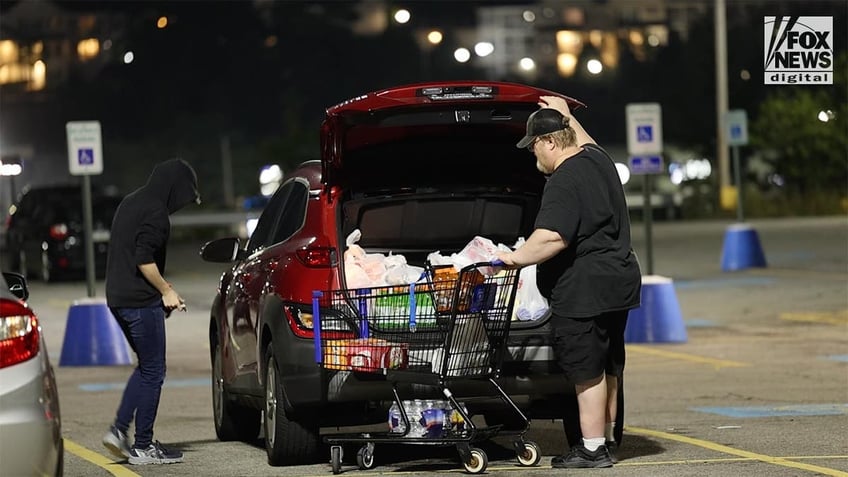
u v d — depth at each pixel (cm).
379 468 1280
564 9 13512
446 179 1364
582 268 1205
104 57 13500
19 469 931
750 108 7838
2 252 6103
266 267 1347
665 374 2072
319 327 1212
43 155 12750
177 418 1778
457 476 1214
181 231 7462
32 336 958
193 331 2928
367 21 15388
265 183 9106
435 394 1234
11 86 13200
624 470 1220
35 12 13388
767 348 2341
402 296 1203
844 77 6650
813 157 6862
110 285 1369
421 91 1257
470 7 14812
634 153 2595
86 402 1983
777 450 1330
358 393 1222
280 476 1253
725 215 6562
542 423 1638
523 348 1228
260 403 1406
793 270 3675
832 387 1855
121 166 12462
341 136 1292
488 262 1181
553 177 1204
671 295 2472
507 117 1281
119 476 1288
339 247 1260
